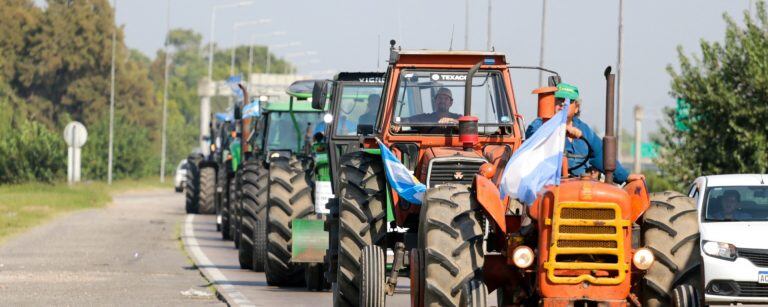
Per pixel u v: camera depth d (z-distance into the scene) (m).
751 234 45.44
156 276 56.31
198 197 118.75
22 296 46.50
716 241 45.44
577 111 30.69
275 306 43.78
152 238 83.56
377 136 37.50
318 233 49.06
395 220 35.69
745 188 48.84
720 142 84.25
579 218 26.30
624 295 26.52
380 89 48.66
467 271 28.17
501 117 37.25
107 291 48.84
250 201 61.19
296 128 65.00
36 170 171.38
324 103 46.53
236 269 61.06
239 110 79.69
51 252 69.19
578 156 30.67
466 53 37.22
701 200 48.72
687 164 85.19
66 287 50.25
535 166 27.00
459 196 29.31
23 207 119.56
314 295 48.56
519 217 28.98
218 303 45.25
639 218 29.08
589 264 26.38
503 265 28.61
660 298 28.08
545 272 26.48
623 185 28.97
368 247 35.31
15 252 68.94
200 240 83.50
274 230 52.06
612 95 27.45
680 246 28.31
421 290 29.83
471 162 34.50
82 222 99.50
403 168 34.88
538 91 28.41
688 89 84.44
